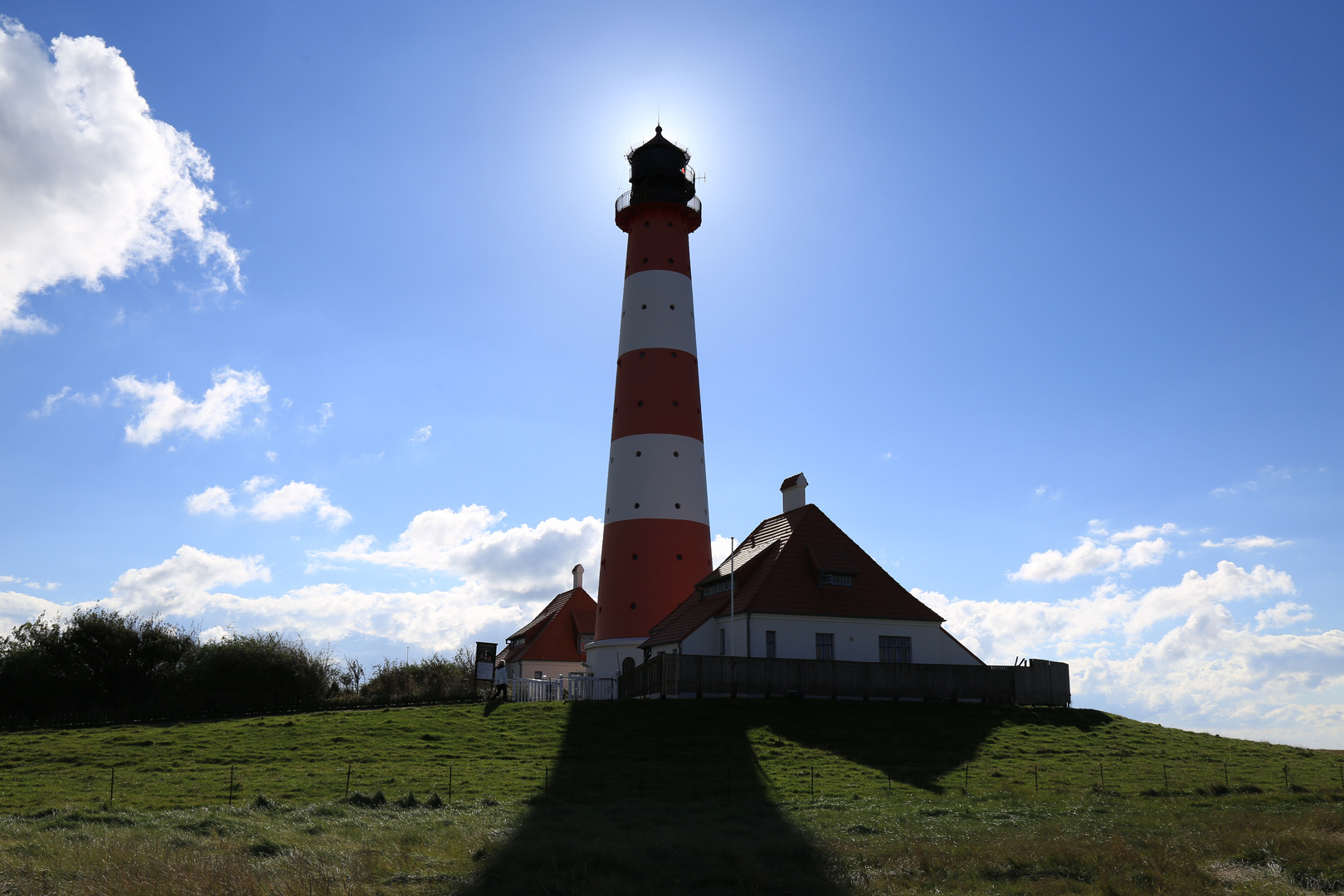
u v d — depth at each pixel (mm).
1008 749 33906
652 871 16109
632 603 52625
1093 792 26984
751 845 18047
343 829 20094
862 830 20156
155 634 60812
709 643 45156
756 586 44938
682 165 60906
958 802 24641
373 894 14484
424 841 18641
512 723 38094
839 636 44750
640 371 56406
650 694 42625
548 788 27172
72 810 22828
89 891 13938
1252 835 18469
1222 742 37375
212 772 30203
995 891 14961
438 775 29156
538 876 15547
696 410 56906
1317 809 22391
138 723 47219
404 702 53594
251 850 17641
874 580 47375
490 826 20375
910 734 35531
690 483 54875
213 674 55812
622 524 54188
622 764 30719
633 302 58188
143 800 25469
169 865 15305
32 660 56000
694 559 53750
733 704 38750
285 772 30062
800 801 25297
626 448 55312
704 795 26312
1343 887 15203
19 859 16359
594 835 19031
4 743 37406
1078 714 41312
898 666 42719
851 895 14883
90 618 59125
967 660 46781
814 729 35500
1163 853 16797
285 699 53844
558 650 67188
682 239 59625
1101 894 14742
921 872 16234
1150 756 33719
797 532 48562
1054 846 17484
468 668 63125
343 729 38188
